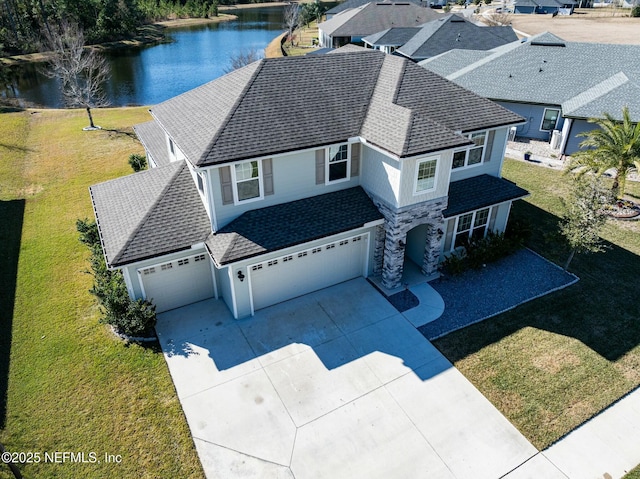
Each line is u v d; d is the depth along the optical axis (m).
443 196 15.88
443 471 10.84
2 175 25.80
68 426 11.76
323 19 99.31
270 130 14.81
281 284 15.82
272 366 13.60
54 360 13.69
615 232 20.38
